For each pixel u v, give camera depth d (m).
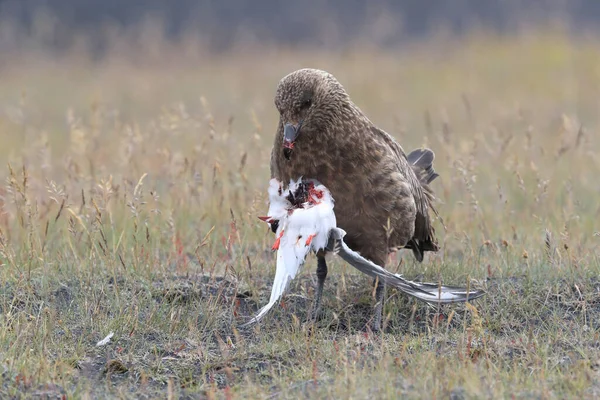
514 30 36.41
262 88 28.88
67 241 11.99
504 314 9.90
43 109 26.02
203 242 10.66
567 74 28.06
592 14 39.09
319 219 9.18
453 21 39.53
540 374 8.05
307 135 9.61
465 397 7.54
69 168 13.42
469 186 12.25
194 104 26.27
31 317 9.36
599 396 7.61
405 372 8.09
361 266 9.08
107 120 22.06
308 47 36.78
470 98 25.95
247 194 13.24
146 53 34.22
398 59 33.31
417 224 10.95
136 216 11.01
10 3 39.66
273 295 8.93
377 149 9.77
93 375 8.66
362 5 41.19
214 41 37.53
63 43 37.12
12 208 14.06
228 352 9.02
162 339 9.45
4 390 8.03
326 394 7.77
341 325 10.12
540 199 13.30
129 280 10.61
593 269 10.85
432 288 9.36
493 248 11.64
